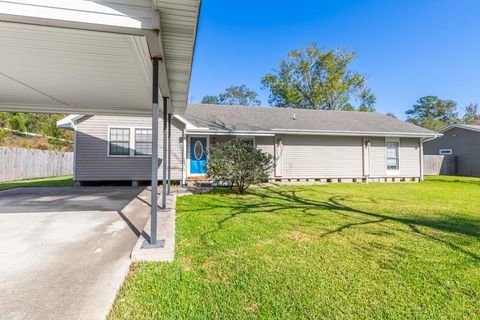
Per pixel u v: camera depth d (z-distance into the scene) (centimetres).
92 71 458
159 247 311
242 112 1441
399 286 248
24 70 451
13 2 227
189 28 299
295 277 262
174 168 1081
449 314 206
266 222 479
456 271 280
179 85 517
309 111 1612
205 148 1172
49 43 352
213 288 238
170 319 193
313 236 397
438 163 1883
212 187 1027
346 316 201
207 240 371
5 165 1163
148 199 703
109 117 1036
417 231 427
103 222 452
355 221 492
